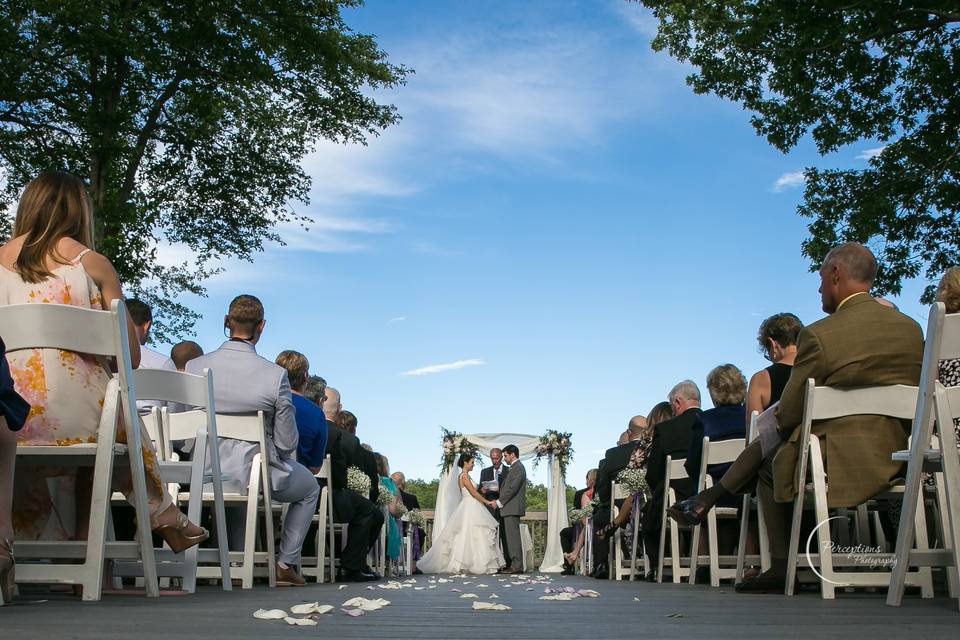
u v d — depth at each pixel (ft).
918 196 55.88
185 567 15.93
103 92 64.85
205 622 9.06
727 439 22.59
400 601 14.25
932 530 18.66
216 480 17.24
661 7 60.13
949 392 12.04
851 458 14.75
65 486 14.17
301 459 24.44
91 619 9.21
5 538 11.38
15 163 65.46
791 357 20.18
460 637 7.91
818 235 56.95
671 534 25.41
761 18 55.01
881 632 8.57
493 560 56.34
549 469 69.51
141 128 71.46
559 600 14.76
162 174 74.95
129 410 12.87
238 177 78.48
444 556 56.65
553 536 68.33
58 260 13.39
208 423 17.11
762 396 19.80
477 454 69.92
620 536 33.50
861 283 15.79
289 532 21.49
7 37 59.31
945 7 51.55
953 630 8.78
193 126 71.77
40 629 8.07
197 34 65.77
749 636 8.15
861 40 54.34
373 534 30.37
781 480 15.57
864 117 57.41
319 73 76.74
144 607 11.14
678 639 7.84
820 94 57.93
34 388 12.66
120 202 63.31
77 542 12.60
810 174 58.54
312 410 24.68
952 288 15.44
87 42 60.70
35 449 12.25
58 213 13.69
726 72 58.18
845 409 14.92
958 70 54.85
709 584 23.58
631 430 36.88
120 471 13.82
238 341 21.22
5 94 61.87
